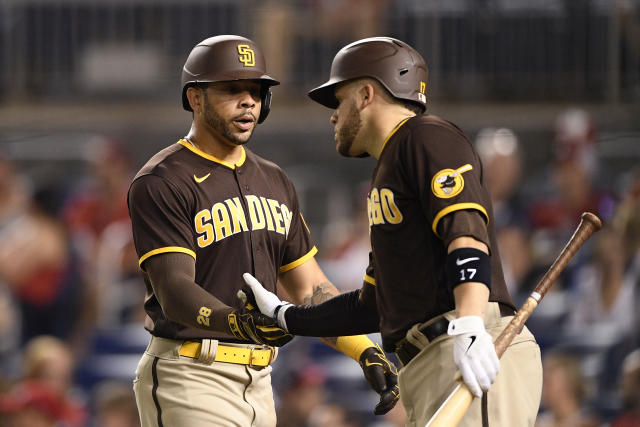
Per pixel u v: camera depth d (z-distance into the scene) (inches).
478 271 420.2
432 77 1427.2
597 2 1403.8
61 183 1395.2
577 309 1129.4
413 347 456.4
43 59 1476.4
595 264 1124.5
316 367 1091.9
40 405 1023.6
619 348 1079.0
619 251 1107.9
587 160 1232.2
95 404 1144.2
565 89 1407.5
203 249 526.3
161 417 530.6
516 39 1422.2
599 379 1080.8
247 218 540.1
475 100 1419.8
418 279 451.8
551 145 1371.8
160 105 1454.2
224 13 1465.3
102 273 1251.2
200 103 534.9
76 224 1286.9
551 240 1194.6
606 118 1364.4
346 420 1027.3
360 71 474.3
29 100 1469.0
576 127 1241.4
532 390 457.1
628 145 1343.5
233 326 476.7
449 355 442.0
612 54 1392.7
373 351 549.6
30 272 1222.3
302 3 1440.7
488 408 441.7
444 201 432.5
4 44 1477.6
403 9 1434.5
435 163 440.1
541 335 1112.2
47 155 1437.0
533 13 1417.3
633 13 1391.5
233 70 525.0
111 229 1283.2
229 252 532.7
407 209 450.3
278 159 1423.5
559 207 1229.7
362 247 1216.8
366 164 1408.7
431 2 1429.6
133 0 1470.2
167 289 501.4
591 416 1000.9
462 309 417.7
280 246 559.5
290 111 1417.3
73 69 1473.9
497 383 445.1
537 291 457.7
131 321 1230.9
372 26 1433.3
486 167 1203.2
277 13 1439.5
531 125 1379.2
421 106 484.4
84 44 1473.9
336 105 522.0
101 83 1466.5
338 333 487.8
